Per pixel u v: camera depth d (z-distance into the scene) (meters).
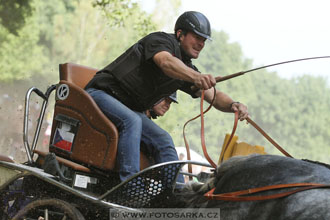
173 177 10.40
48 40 61.50
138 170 11.19
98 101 11.74
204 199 9.54
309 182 8.09
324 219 7.55
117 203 10.60
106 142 11.23
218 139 83.69
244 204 8.59
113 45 49.91
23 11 55.81
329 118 152.38
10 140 35.19
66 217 10.98
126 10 41.97
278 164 8.56
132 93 11.86
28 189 11.80
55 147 12.09
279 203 8.17
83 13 61.50
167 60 10.98
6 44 55.50
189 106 43.97
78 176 11.33
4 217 12.23
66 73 12.83
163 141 11.83
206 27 11.88
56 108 12.17
